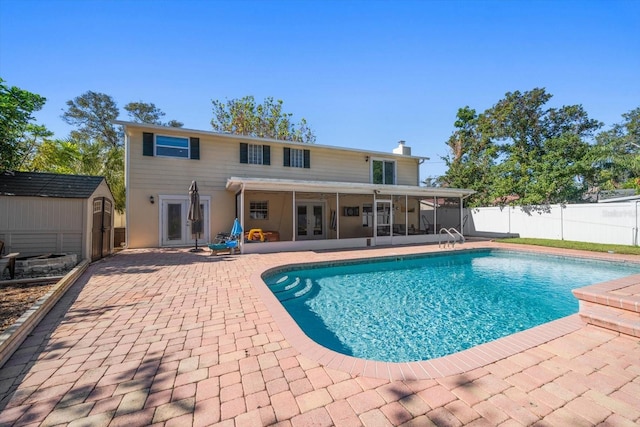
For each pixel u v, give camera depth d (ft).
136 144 38.34
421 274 27.96
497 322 16.47
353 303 19.74
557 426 5.94
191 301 15.11
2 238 23.62
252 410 6.53
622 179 77.97
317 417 6.27
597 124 62.75
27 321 10.95
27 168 40.22
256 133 76.54
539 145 61.11
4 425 6.10
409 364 8.47
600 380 7.62
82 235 25.75
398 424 6.03
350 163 52.65
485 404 6.66
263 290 17.01
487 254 38.11
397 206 57.57
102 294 16.39
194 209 33.83
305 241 37.22
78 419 6.28
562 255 32.89
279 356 9.10
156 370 8.30
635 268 27.86
